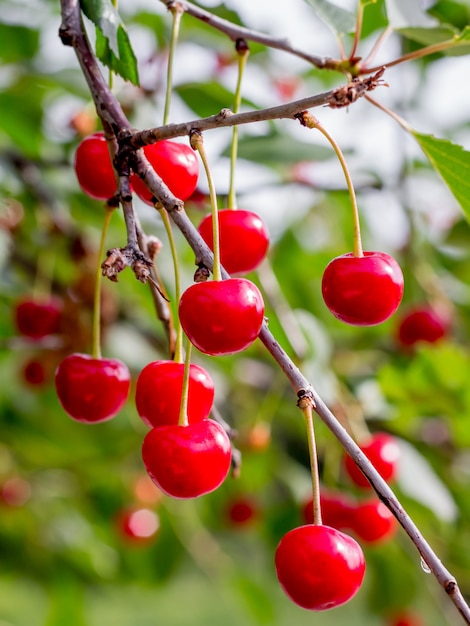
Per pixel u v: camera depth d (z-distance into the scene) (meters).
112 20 0.42
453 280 0.79
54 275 0.71
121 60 0.44
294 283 0.80
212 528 0.93
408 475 0.57
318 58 0.46
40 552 0.91
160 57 0.63
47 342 0.68
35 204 0.66
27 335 0.63
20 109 0.64
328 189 0.64
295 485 0.72
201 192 0.56
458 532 0.66
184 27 0.65
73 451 0.85
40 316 0.62
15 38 0.65
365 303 0.40
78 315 0.70
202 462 0.39
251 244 0.44
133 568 0.92
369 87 0.37
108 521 0.90
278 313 0.55
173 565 0.92
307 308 0.80
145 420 0.42
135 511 0.86
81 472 0.89
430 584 0.69
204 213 0.59
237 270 0.44
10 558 0.91
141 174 0.38
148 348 0.76
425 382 0.64
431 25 0.49
